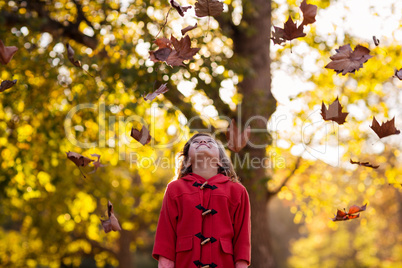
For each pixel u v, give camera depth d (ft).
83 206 31.65
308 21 8.46
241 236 9.26
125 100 23.04
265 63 24.02
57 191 30.30
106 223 8.84
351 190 29.19
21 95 23.24
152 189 37.52
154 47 20.25
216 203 9.19
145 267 73.67
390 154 30.27
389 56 24.49
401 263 65.00
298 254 97.30
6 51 8.06
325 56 24.68
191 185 9.41
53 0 23.54
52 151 25.52
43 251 41.09
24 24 22.30
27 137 25.05
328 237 85.87
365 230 65.62
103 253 47.44
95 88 22.15
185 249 8.86
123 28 22.33
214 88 21.53
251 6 22.53
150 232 68.49
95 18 23.67
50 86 24.07
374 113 25.54
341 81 25.54
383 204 53.57
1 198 28.60
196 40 21.20
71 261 45.21
